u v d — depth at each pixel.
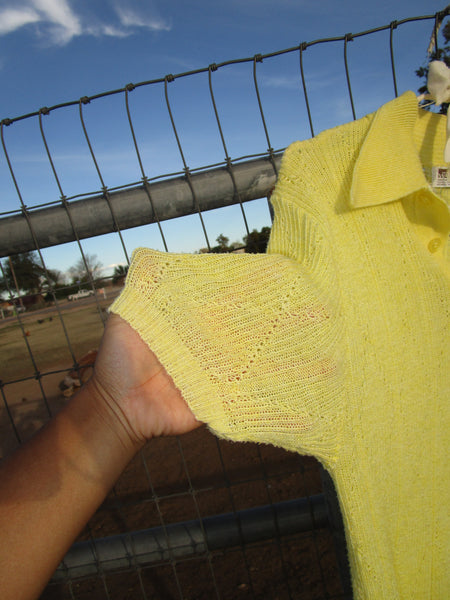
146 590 2.17
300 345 0.73
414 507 0.94
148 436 0.71
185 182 1.28
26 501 0.54
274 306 0.74
